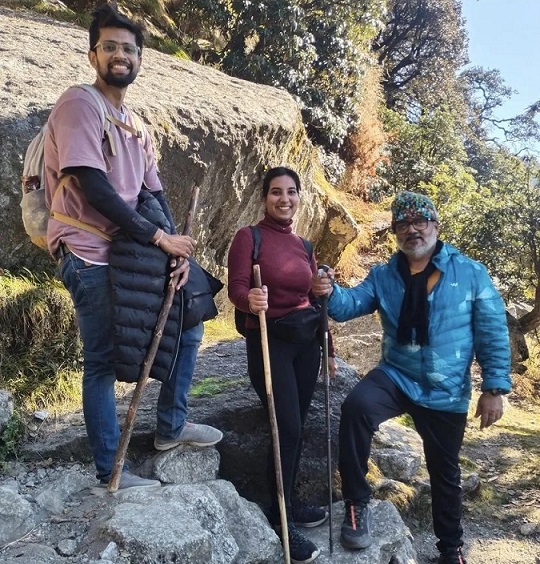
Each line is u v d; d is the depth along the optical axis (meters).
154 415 3.35
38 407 3.42
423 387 2.96
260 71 8.89
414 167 13.62
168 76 5.98
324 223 8.39
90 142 2.40
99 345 2.61
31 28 6.41
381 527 3.08
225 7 8.91
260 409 3.42
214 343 4.62
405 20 20.81
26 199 2.65
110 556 2.18
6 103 3.98
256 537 2.73
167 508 2.46
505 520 3.99
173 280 2.62
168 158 4.59
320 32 9.94
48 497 2.62
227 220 5.53
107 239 2.56
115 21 2.49
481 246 9.68
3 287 3.65
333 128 10.31
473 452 4.98
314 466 3.45
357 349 6.32
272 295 2.85
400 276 3.01
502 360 2.90
